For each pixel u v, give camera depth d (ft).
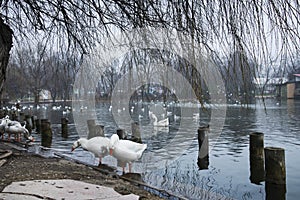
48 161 19.97
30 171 16.15
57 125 55.83
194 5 8.05
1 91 9.16
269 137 37.01
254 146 23.38
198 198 14.29
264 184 19.42
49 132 36.19
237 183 19.45
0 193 11.64
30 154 22.85
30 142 31.42
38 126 47.67
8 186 12.67
